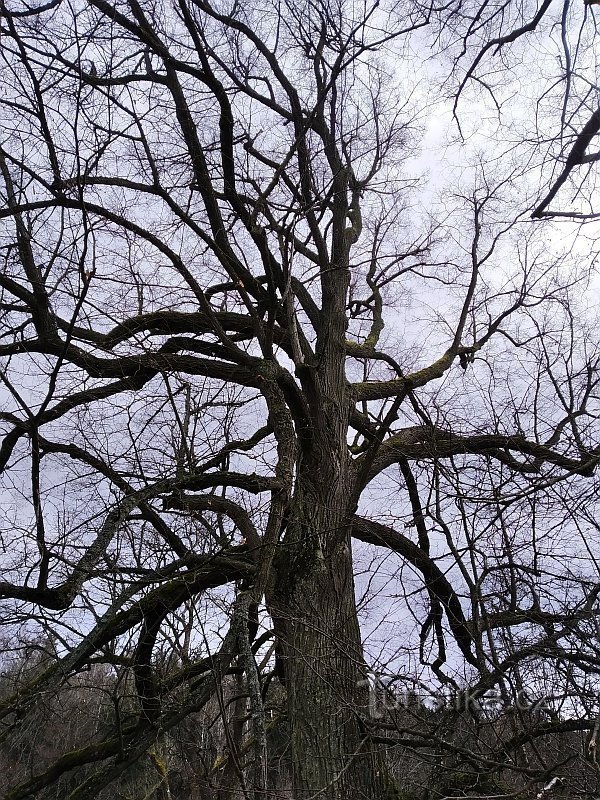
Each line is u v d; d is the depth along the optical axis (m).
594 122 6.38
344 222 10.19
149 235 7.54
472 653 6.21
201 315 8.89
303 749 6.08
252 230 8.16
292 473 7.32
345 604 6.73
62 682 6.17
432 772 5.74
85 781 7.32
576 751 4.75
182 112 7.99
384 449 8.38
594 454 6.05
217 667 5.89
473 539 5.84
